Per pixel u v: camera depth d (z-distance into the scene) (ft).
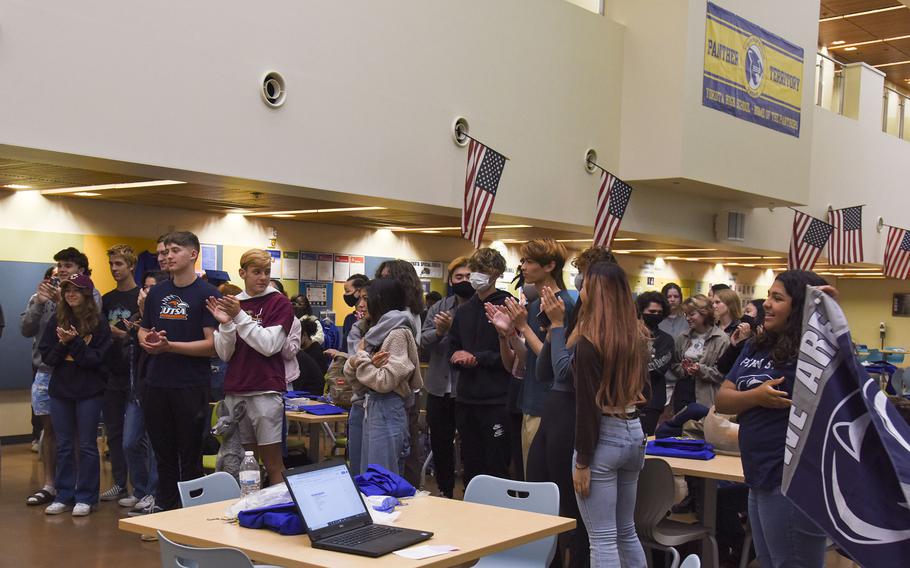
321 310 39.50
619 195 35.63
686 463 16.08
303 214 35.86
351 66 27.37
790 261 46.52
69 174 25.59
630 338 13.08
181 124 22.98
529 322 17.06
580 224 36.76
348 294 30.01
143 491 23.07
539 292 16.57
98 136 21.27
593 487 13.03
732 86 40.22
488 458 19.53
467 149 31.35
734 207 46.37
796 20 45.03
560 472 14.05
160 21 22.50
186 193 29.25
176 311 18.74
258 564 11.48
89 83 21.08
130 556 19.39
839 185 56.80
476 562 12.94
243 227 36.60
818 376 9.79
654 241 45.27
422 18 29.66
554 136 35.24
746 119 41.34
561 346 14.08
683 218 43.06
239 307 17.78
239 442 18.37
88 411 22.65
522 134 33.78
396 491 12.30
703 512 16.29
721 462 16.21
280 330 18.24
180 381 18.48
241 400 18.16
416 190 29.53
